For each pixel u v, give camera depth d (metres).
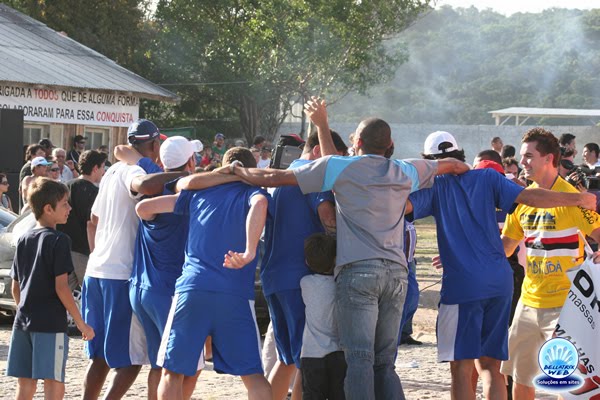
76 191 12.17
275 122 58.38
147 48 56.31
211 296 6.95
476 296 7.25
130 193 7.80
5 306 14.12
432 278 20.55
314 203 7.20
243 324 7.04
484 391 7.51
